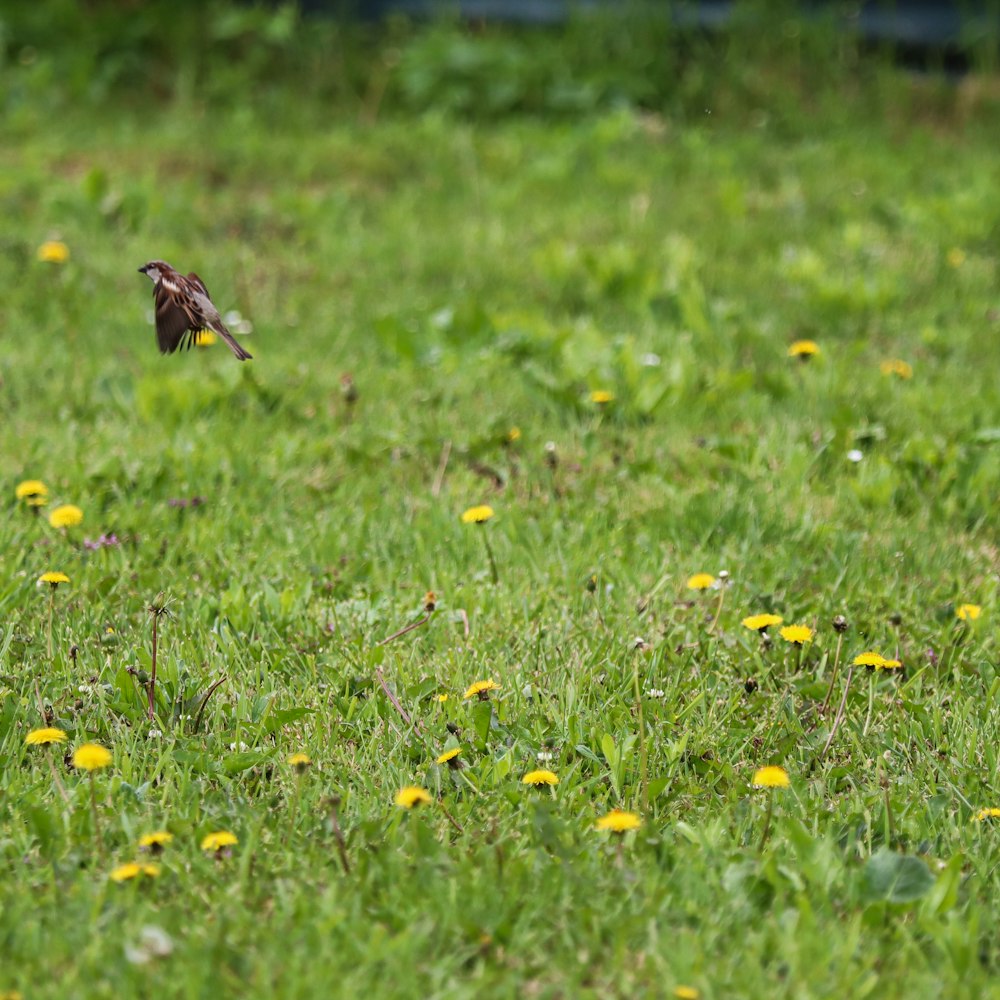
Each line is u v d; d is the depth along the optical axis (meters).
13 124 22.92
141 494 10.79
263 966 5.57
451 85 24.80
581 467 11.48
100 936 5.79
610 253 16.33
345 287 16.50
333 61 25.83
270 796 7.06
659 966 5.71
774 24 26.22
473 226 18.84
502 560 9.95
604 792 7.26
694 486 11.25
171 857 6.41
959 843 6.83
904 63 26.56
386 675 8.38
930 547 10.32
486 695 7.83
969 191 20.20
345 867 6.32
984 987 5.68
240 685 8.20
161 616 8.91
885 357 14.60
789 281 16.98
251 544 10.03
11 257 16.34
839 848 6.70
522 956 5.86
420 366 14.01
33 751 7.46
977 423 12.46
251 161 21.50
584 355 13.56
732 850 6.61
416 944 5.74
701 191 20.88
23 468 10.98
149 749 7.48
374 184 21.20
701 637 8.90
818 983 5.62
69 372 13.27
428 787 7.14
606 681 8.35
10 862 6.40
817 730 7.89
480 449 11.72
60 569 9.45
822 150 23.03
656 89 25.12
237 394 12.76
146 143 22.14
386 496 10.91
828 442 11.85
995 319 15.86
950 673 8.73
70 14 25.89
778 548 10.16
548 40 25.84
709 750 7.64
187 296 7.24
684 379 13.02
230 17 25.92
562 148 22.75
